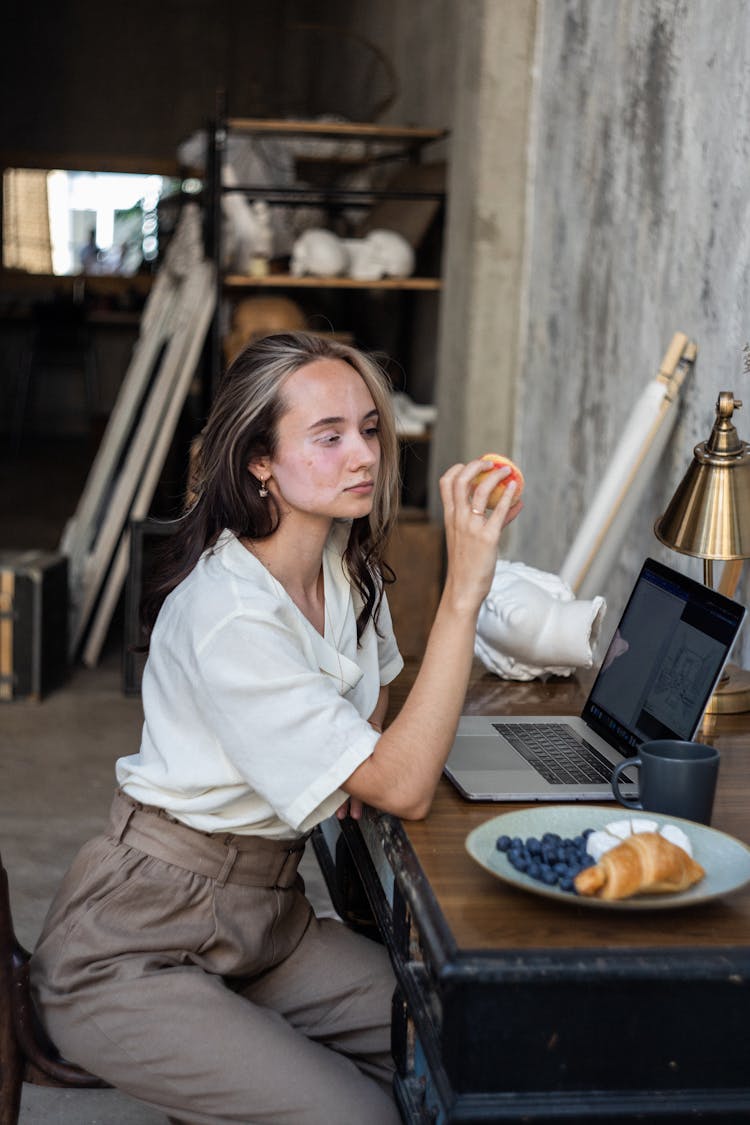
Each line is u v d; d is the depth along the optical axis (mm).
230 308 6652
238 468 1708
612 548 3162
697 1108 1244
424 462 5852
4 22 10969
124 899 1711
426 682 1604
